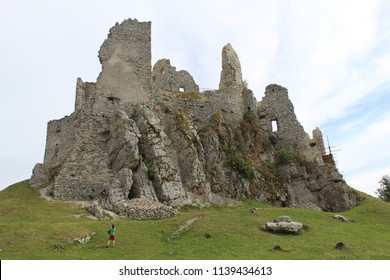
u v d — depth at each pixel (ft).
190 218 117.60
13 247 82.94
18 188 149.59
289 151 189.57
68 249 85.20
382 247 96.22
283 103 209.56
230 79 208.54
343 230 115.34
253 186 168.96
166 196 140.26
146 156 151.43
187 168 158.40
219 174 165.07
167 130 170.81
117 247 88.84
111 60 180.65
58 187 140.46
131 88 178.50
